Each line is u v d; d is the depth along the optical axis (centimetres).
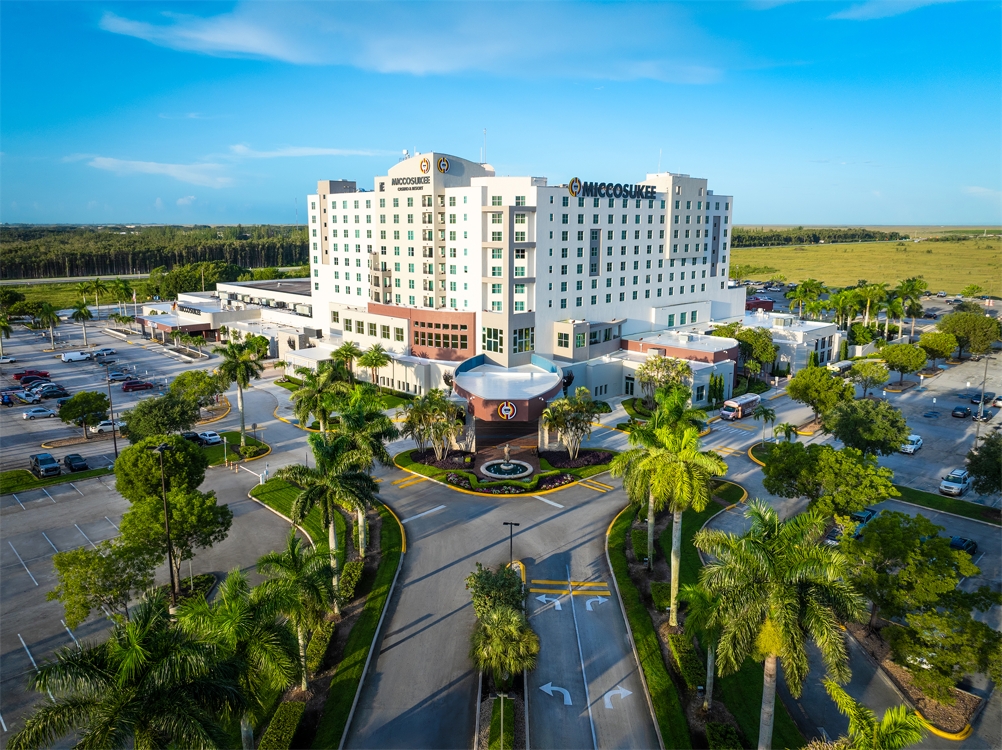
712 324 13975
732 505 6675
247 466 7756
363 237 13000
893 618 4722
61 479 7275
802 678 2950
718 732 3528
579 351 10850
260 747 3406
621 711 3828
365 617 4672
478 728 3656
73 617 3950
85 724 2489
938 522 6328
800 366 12769
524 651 3794
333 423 8006
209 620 3052
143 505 4678
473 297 10725
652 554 5369
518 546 5791
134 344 15788
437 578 5259
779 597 2945
